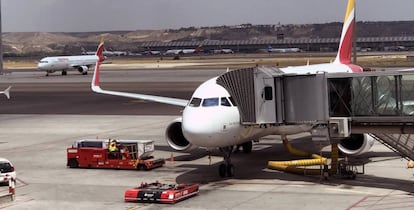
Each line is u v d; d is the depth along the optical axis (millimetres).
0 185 32875
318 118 31531
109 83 125938
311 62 192000
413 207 25359
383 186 30156
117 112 72125
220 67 183875
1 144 48625
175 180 33031
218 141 30844
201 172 35219
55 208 27250
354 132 31219
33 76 168625
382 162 36906
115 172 36094
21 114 73125
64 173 36062
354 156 38812
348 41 50875
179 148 37656
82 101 88812
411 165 34812
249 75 32031
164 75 151625
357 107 30609
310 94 31688
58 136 52562
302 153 38594
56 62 167000
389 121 29594
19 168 37906
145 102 84312
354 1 50562
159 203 27578
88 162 37656
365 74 30047
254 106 32094
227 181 32375
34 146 47188
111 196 29500
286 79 32469
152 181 32938
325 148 42875
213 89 32000
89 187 31828
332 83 31219
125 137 50500
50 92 107500
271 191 29531
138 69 197000
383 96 29859
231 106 31406
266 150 42656
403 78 29188
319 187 30234
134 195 28125
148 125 58656
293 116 32406
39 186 32344
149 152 37781
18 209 27188
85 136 51969
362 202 26625
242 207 26328
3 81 144250
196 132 30328
